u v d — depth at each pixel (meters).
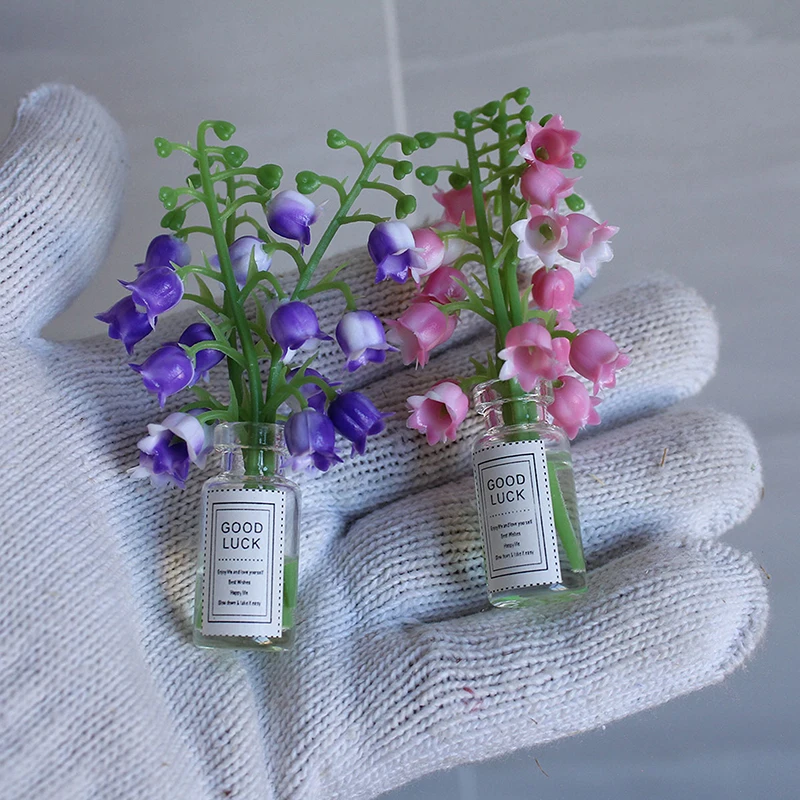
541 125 0.21
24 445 0.20
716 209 0.28
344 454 0.22
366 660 0.21
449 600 0.22
